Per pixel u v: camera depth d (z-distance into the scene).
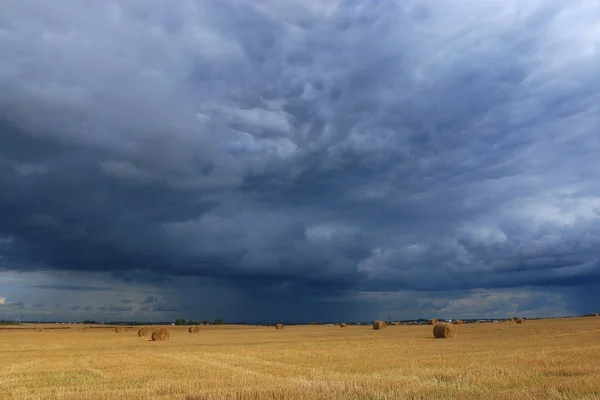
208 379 17.59
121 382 17.48
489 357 23.17
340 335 54.47
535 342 33.66
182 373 19.72
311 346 34.66
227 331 82.62
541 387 13.52
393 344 35.62
